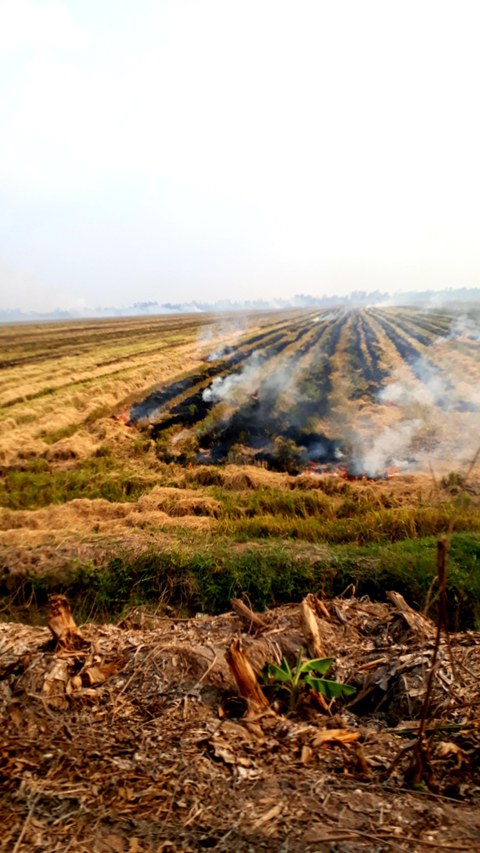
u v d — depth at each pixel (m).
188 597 7.29
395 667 4.43
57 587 7.61
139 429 20.03
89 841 2.59
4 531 9.27
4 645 4.82
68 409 21.50
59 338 62.06
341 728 3.86
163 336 58.94
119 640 4.93
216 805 2.88
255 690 4.02
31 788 2.98
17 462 15.19
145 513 10.05
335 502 10.73
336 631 5.29
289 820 2.75
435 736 3.58
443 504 9.78
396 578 6.94
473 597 6.56
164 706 3.96
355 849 2.54
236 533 8.97
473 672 4.18
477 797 2.99
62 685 4.18
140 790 3.00
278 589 7.12
